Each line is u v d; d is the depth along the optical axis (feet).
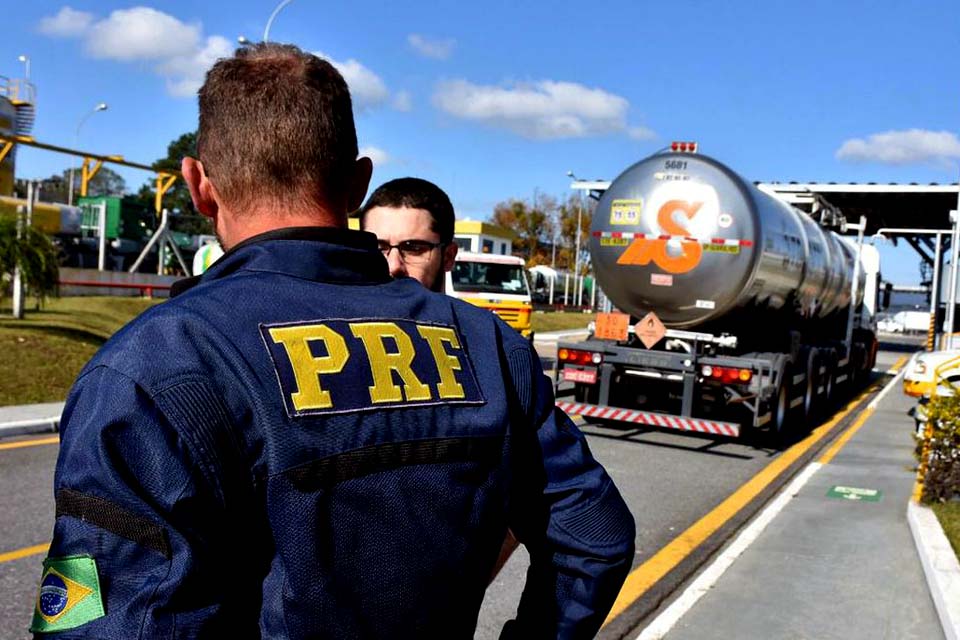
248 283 4.29
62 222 102.68
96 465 3.68
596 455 31.73
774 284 35.12
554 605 5.04
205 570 3.72
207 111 4.69
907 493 25.91
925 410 23.52
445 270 12.15
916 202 78.43
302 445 3.97
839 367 50.78
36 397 36.81
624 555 5.04
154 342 3.93
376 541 4.09
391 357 4.47
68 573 3.63
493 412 4.75
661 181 32.60
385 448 4.20
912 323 204.23
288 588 3.87
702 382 32.76
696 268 32.09
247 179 4.58
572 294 188.75
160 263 99.76
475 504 4.53
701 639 14.17
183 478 3.72
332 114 4.67
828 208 47.47
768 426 34.91
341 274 4.66
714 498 25.50
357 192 5.16
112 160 82.07
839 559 18.75
